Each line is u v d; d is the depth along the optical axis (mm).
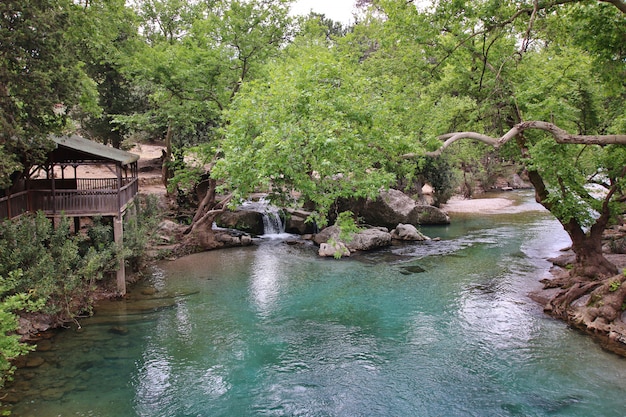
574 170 16547
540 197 18297
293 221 31594
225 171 12617
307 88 13391
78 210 18250
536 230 30969
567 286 17734
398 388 11766
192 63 25875
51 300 15594
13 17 13258
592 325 14953
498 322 15766
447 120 19703
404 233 29000
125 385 11953
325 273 21953
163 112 26578
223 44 26016
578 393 11344
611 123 17641
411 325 15641
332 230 28406
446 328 15359
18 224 15594
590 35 14477
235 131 13625
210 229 27750
